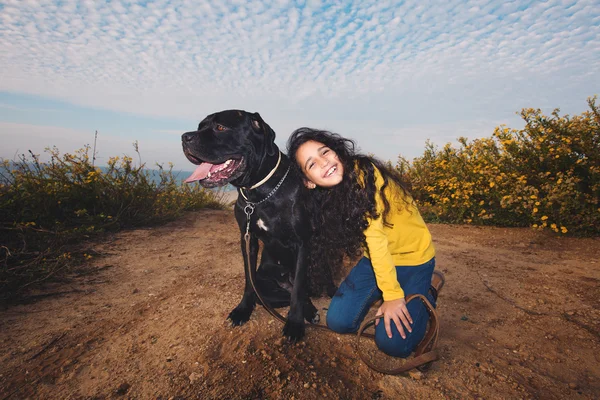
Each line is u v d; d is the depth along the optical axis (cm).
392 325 184
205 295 269
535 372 175
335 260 239
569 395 158
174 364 182
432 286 203
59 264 309
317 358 191
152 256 372
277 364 182
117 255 370
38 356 189
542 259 353
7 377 172
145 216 505
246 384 166
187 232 486
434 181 611
